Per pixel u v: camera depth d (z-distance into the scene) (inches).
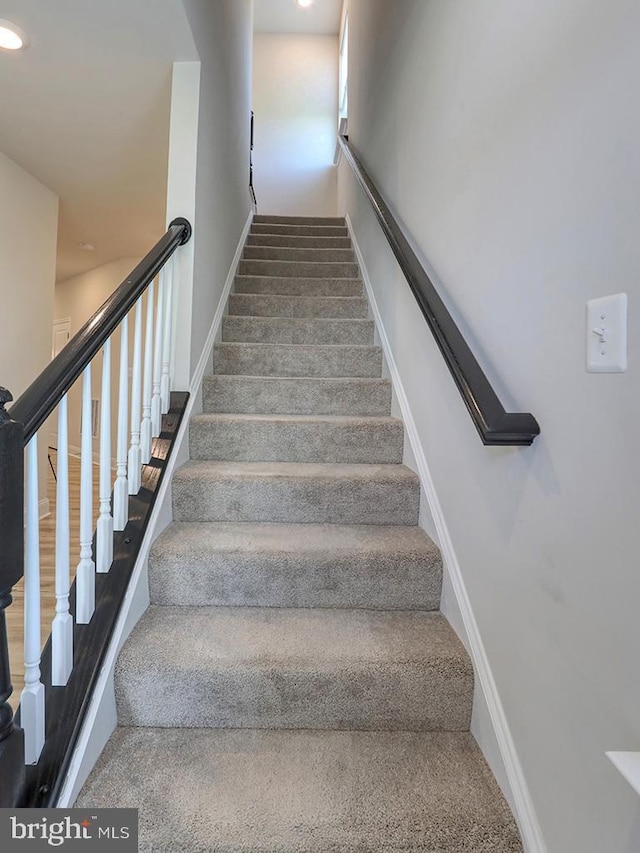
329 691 46.6
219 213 99.7
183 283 77.5
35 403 36.7
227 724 46.9
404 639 50.6
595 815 29.0
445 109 57.7
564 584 32.2
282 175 215.8
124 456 55.9
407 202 78.2
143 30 70.0
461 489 51.4
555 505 33.3
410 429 73.4
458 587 51.6
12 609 78.0
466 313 50.2
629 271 26.2
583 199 30.1
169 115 92.7
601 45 28.3
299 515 67.1
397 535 62.5
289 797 38.9
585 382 30.0
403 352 79.8
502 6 41.9
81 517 46.4
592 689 29.3
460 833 36.3
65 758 38.1
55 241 134.0
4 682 33.8
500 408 37.0
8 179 114.0
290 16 208.4
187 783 40.1
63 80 81.9
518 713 38.3
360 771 41.7
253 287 123.3
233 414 86.0
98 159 112.7
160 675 46.2
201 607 56.6
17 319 119.6
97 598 48.8
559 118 32.9
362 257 127.4
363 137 128.3
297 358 97.2
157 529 60.5
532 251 36.5
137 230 164.7
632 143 25.9
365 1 127.6
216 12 92.0
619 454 27.1
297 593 56.9
